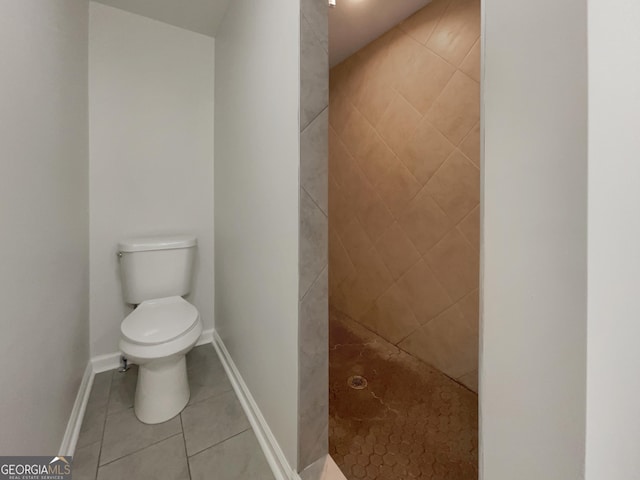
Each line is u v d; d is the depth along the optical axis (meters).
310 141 0.89
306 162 0.88
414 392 1.46
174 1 1.55
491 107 0.40
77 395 1.28
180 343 1.23
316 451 0.98
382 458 1.09
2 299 0.68
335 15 1.61
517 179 0.38
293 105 0.89
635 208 0.37
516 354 0.39
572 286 0.33
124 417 1.29
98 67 1.56
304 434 0.94
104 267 1.63
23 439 0.77
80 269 1.38
